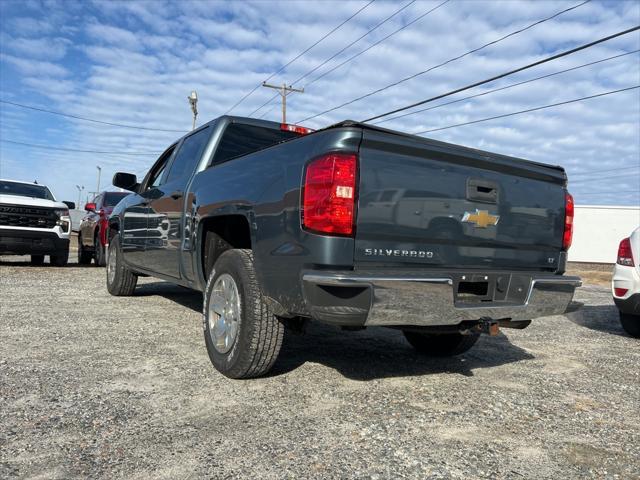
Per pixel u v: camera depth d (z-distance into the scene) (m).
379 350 4.70
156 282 9.31
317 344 4.82
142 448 2.49
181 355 4.16
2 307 6.07
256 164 3.54
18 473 2.22
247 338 3.39
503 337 5.71
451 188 3.30
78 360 3.94
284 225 3.10
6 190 11.74
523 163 3.67
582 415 3.22
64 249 11.34
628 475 2.44
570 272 23.33
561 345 5.39
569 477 2.40
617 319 7.50
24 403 3.02
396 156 3.06
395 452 2.57
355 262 2.92
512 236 3.62
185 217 4.60
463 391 3.60
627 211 32.69
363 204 2.92
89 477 2.21
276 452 2.50
